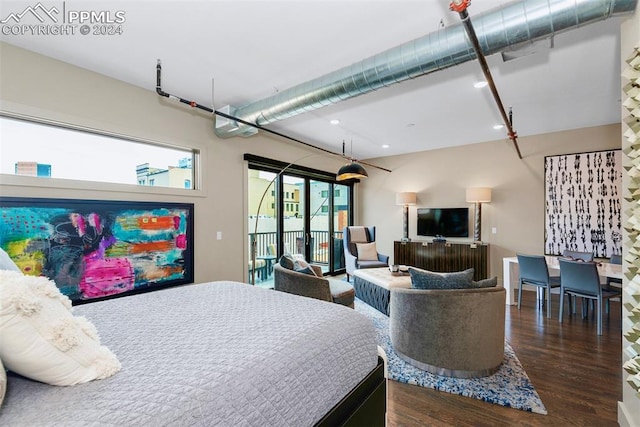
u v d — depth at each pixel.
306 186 5.78
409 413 1.93
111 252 2.97
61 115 2.65
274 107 3.17
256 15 2.08
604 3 1.56
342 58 2.66
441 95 3.39
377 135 5.10
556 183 4.89
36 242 2.52
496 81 3.05
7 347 0.77
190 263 3.65
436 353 2.34
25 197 2.47
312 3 1.96
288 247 5.42
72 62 2.70
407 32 2.29
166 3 1.95
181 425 0.75
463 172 5.79
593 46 2.42
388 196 6.80
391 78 2.37
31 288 0.89
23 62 2.46
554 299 4.59
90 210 2.84
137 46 2.46
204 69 2.85
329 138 5.29
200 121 3.79
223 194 4.08
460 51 2.00
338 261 6.74
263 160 4.64
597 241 4.54
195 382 0.88
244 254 4.35
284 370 1.05
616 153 4.43
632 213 1.63
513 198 5.28
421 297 2.39
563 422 1.83
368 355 1.49
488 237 5.51
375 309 3.96
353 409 1.32
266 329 1.30
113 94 2.99
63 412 0.74
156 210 3.34
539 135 5.05
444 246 5.57
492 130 4.79
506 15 1.78
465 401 2.04
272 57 2.64
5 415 0.73
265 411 0.94
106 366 0.92
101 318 1.45
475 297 2.26
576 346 2.87
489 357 2.31
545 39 2.01
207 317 1.47
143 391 0.84
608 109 3.85
